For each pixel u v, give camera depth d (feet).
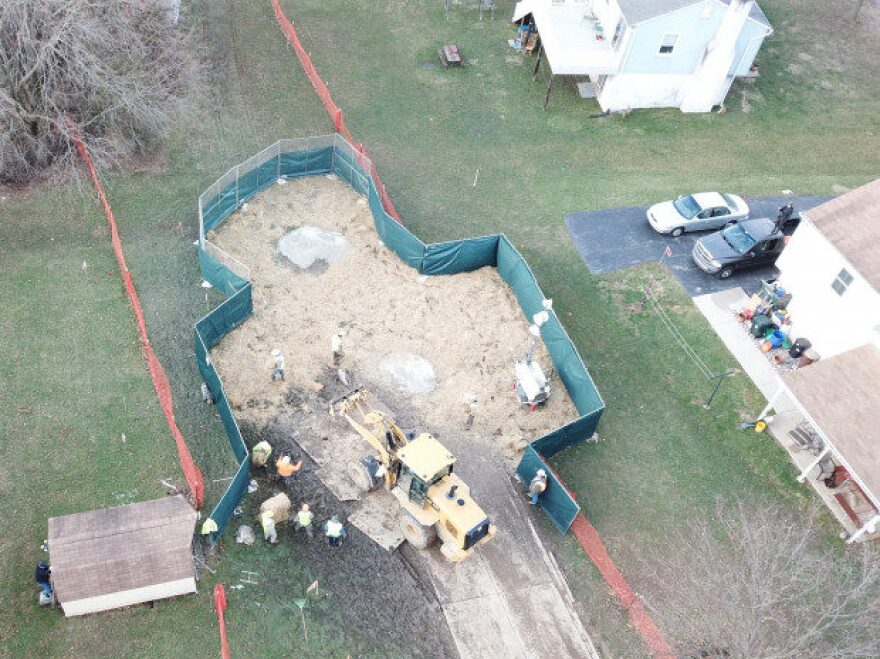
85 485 70.38
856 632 64.34
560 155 111.86
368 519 71.20
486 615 66.13
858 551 72.84
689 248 100.89
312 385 80.53
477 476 75.25
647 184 108.88
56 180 97.40
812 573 70.38
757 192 109.40
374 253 95.20
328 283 91.20
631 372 86.22
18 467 70.90
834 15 142.82
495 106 118.01
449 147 110.83
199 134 106.83
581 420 75.00
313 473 73.82
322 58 122.31
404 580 67.62
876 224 83.30
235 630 63.00
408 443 67.31
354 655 62.80
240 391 79.20
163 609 63.57
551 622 66.23
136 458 72.84
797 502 76.33
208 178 101.45
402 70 122.11
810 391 75.97
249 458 70.90
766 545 66.54
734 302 94.48
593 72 113.70
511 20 134.10
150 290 87.45
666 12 107.86
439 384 82.79
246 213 98.02
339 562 68.13
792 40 136.15
